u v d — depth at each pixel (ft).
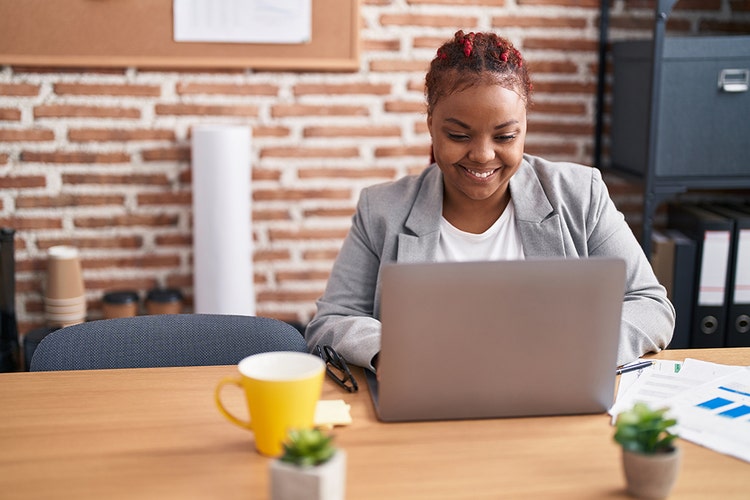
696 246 8.81
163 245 9.71
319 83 9.62
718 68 8.50
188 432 3.82
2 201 9.41
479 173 5.09
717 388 4.30
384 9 9.57
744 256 8.79
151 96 9.39
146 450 3.65
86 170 9.46
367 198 5.61
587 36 9.86
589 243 5.54
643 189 8.71
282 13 9.32
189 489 3.32
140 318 5.20
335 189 9.86
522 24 9.75
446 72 4.98
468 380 3.89
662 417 3.28
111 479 3.39
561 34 9.83
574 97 9.98
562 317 3.85
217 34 9.29
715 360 4.82
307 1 9.34
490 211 5.53
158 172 9.55
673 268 8.83
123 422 3.93
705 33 10.04
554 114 10.00
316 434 3.06
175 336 5.17
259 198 9.77
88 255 9.64
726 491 3.32
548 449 3.67
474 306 3.79
